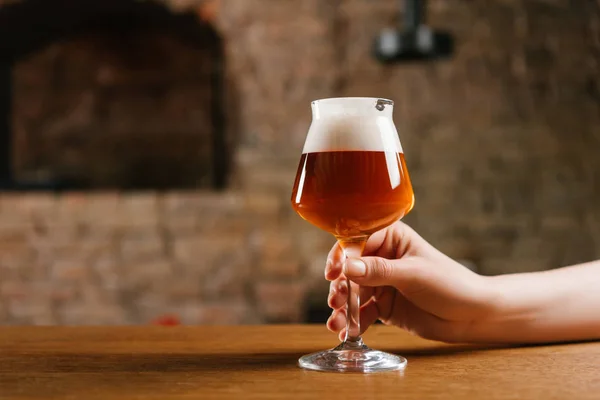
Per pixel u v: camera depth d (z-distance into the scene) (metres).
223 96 3.53
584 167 3.29
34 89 3.93
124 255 3.34
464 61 3.29
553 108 3.29
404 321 0.90
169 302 3.33
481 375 0.70
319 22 3.31
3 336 1.00
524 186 3.30
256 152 3.34
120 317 3.34
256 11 3.33
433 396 0.61
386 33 2.40
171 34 3.88
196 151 3.89
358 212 0.74
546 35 3.29
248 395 0.62
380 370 0.72
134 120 3.93
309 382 0.67
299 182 0.77
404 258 0.83
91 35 3.94
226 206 3.32
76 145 3.93
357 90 3.31
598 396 0.61
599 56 3.27
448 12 3.29
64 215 3.35
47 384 0.68
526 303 0.87
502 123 3.30
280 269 3.30
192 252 3.33
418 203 3.33
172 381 0.68
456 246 3.32
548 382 0.67
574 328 0.88
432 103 3.30
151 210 3.33
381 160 0.74
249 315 3.31
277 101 3.33
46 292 3.36
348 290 0.83
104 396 0.62
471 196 3.32
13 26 3.59
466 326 0.87
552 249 3.31
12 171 3.84
